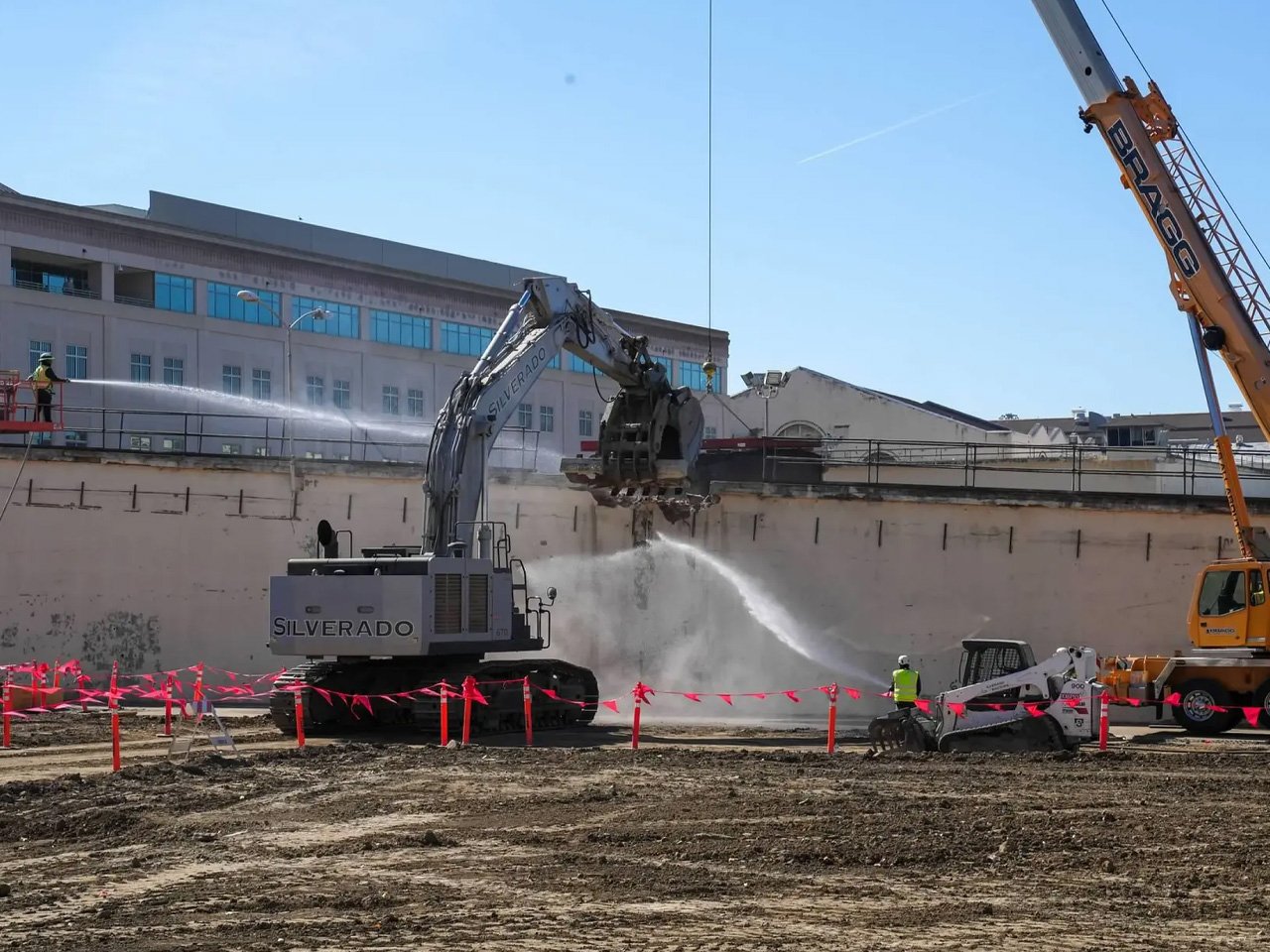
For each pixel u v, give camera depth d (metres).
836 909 11.92
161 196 70.62
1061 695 23.45
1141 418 125.12
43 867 13.97
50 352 63.22
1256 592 28.30
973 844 14.70
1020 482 51.62
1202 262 27.88
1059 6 28.17
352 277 75.12
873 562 36.88
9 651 34.12
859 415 64.19
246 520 36.28
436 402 79.06
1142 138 27.97
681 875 13.30
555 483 37.81
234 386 69.88
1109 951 10.57
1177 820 16.19
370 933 11.12
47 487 34.78
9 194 62.16
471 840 15.13
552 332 28.31
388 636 25.11
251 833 15.63
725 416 66.19
